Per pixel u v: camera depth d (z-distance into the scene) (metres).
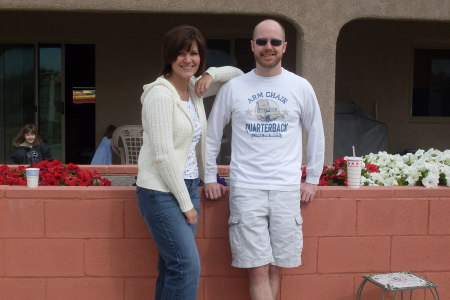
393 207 3.69
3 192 3.48
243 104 3.23
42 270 3.53
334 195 3.63
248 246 3.23
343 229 3.66
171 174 2.84
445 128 10.15
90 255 3.54
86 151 9.73
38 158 7.49
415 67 10.11
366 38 9.88
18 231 3.50
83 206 3.52
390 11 7.06
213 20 9.44
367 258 3.69
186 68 2.99
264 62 3.17
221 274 3.62
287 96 3.22
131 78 9.49
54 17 9.34
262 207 3.21
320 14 6.96
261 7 6.87
